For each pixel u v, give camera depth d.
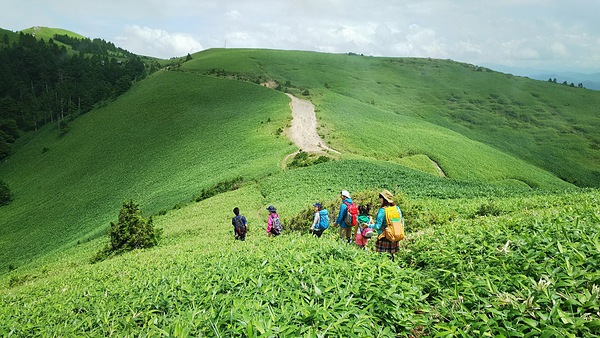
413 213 18.81
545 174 109.06
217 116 121.38
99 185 96.31
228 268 7.80
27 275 28.84
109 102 162.75
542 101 181.75
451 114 165.50
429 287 5.61
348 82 188.25
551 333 3.41
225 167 74.94
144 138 118.50
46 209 91.69
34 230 80.44
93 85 194.62
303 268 6.10
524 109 172.38
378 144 93.75
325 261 6.68
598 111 169.12
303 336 3.70
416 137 105.25
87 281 15.12
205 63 192.62
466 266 5.83
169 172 87.81
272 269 6.51
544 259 5.04
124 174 98.25
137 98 152.25
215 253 13.12
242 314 4.21
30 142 148.75
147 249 25.81
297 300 4.65
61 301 10.48
